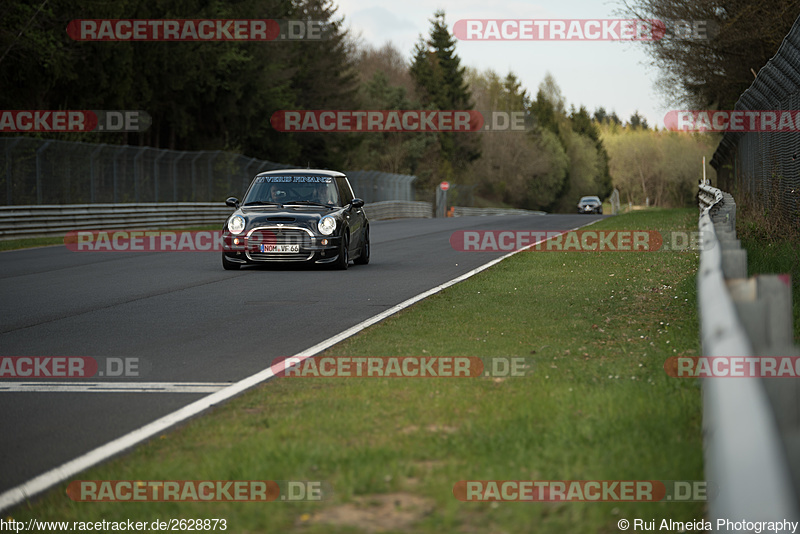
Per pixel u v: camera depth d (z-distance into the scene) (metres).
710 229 24.61
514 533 11.39
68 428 18.02
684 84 109.94
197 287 43.91
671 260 52.00
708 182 90.38
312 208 53.72
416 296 39.25
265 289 42.81
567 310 33.25
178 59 128.50
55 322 32.56
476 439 15.62
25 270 53.88
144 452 15.80
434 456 14.84
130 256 66.00
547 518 11.87
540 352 24.69
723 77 106.31
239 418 18.09
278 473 14.01
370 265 56.56
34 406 19.98
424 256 63.78
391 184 189.25
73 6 108.25
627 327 28.86
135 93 126.31
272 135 168.38
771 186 58.66
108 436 17.33
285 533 11.59
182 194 117.31
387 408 18.45
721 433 7.82
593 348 25.14
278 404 19.28
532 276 45.84
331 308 35.75
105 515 12.65
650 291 38.22
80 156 95.81
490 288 40.94
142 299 39.19
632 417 16.62
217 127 154.88
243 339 28.56
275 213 52.47
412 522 11.85
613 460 14.02
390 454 14.82
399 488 13.23
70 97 115.69
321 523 11.88
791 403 11.59
